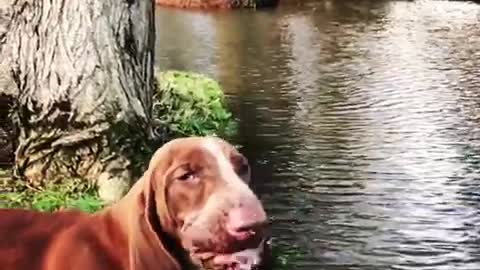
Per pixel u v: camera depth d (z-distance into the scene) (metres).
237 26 8.09
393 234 2.39
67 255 1.19
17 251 1.23
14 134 2.58
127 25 2.59
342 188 2.80
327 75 5.30
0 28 2.60
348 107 4.25
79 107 2.49
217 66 5.63
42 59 2.53
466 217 2.54
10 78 2.57
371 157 3.21
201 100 3.89
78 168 2.48
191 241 1.07
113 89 2.52
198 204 1.08
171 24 8.21
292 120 3.90
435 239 2.37
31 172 2.50
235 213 1.04
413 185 2.85
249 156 3.21
